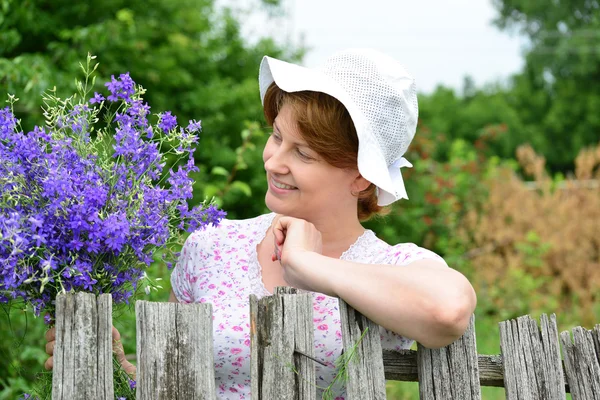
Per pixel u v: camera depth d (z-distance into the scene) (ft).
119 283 4.72
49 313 4.82
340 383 5.34
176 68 20.13
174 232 5.06
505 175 25.25
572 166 73.56
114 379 4.91
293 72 5.24
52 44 15.81
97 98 4.97
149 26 20.03
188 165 5.09
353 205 5.63
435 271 4.75
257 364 4.63
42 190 4.55
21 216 4.40
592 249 22.21
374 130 5.28
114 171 4.76
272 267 5.65
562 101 73.26
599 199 23.21
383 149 5.41
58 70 15.75
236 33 24.45
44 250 4.47
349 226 5.62
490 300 19.77
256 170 19.62
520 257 21.57
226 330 5.40
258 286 5.58
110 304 4.41
